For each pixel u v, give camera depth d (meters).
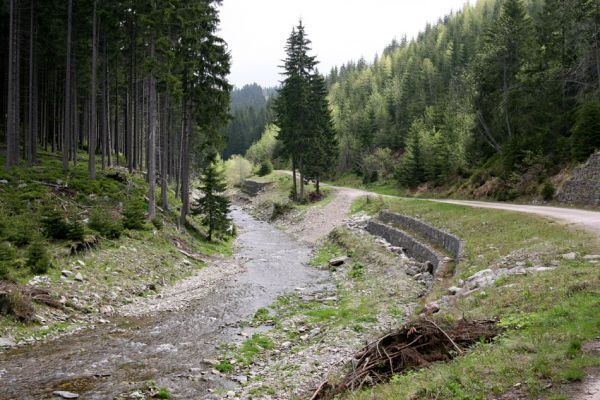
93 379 10.37
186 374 10.88
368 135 94.31
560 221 19.44
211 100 31.11
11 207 21.62
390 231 31.86
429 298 14.92
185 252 26.73
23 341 12.45
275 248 36.03
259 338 13.74
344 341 12.75
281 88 52.59
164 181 33.53
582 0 36.97
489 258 16.30
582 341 7.27
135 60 38.84
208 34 29.61
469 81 50.78
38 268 16.19
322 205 52.19
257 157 114.12
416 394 6.53
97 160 44.38
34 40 34.56
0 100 43.28
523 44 44.72
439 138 59.97
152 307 17.09
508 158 39.47
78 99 45.88
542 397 5.68
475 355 7.65
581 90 39.22
